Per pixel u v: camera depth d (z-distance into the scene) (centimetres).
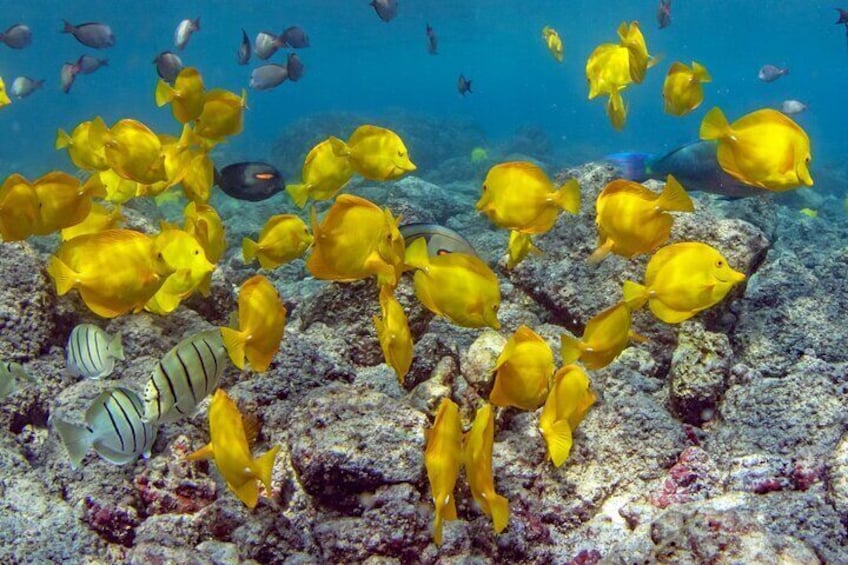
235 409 96
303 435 119
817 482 115
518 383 105
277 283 242
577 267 170
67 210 131
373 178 133
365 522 112
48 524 116
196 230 145
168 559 106
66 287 107
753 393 135
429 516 112
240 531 114
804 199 457
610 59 155
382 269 109
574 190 114
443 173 641
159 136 153
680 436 131
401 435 117
